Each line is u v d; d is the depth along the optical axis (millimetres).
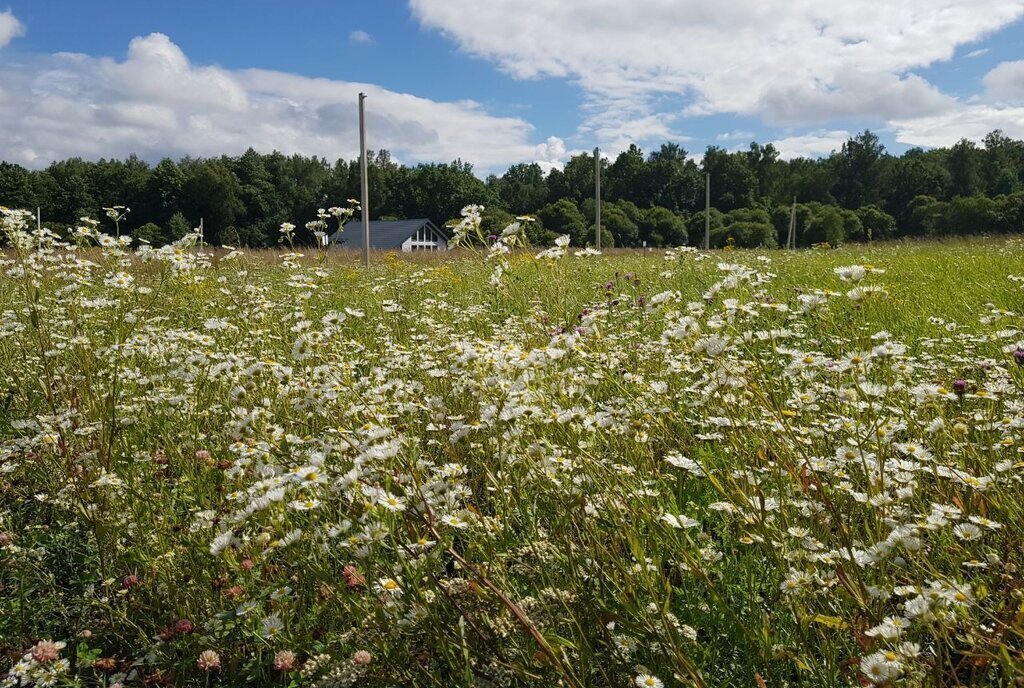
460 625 2031
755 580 2254
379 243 59094
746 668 2049
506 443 2762
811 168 121375
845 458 2523
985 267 9562
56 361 4473
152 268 5984
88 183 76500
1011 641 1950
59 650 2506
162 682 2350
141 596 2635
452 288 8984
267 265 13102
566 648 2086
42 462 3459
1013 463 2389
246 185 83500
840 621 1862
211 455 3311
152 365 4719
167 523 2895
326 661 2186
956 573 2045
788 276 9758
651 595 1941
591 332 4809
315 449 2807
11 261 4719
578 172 111125
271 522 2264
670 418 3268
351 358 5191
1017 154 116188
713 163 108688
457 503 2408
